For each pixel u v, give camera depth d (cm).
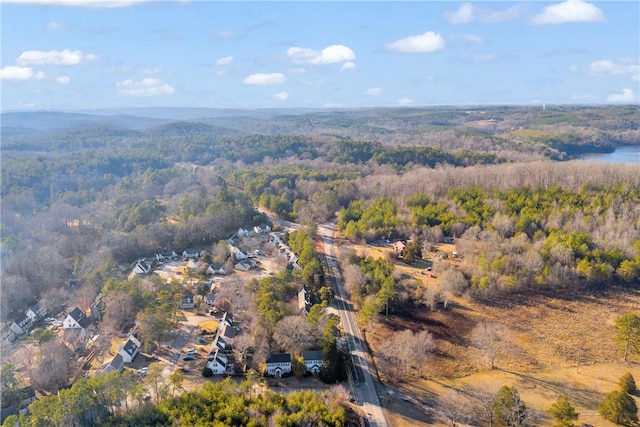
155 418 9175
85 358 12569
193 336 13712
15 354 12719
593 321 14425
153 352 12812
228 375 11775
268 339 12638
